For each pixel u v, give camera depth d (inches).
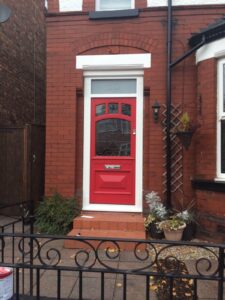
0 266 118.6
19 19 407.2
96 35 273.0
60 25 276.5
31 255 144.0
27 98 436.5
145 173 269.7
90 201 275.9
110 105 277.3
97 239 112.3
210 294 158.4
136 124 272.8
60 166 275.4
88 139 277.7
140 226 241.1
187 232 243.6
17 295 120.0
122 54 270.8
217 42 241.6
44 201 269.9
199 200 253.4
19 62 409.4
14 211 314.0
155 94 267.0
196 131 257.6
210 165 245.0
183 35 266.5
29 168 310.0
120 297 157.2
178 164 263.6
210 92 246.2
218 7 263.4
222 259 105.5
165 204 263.7
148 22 268.8
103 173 275.6
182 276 106.7
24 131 312.8
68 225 256.1
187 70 265.3
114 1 284.0
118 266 194.7
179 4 267.6
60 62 276.7
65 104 276.2
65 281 175.0
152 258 206.1
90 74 276.5
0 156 319.0
